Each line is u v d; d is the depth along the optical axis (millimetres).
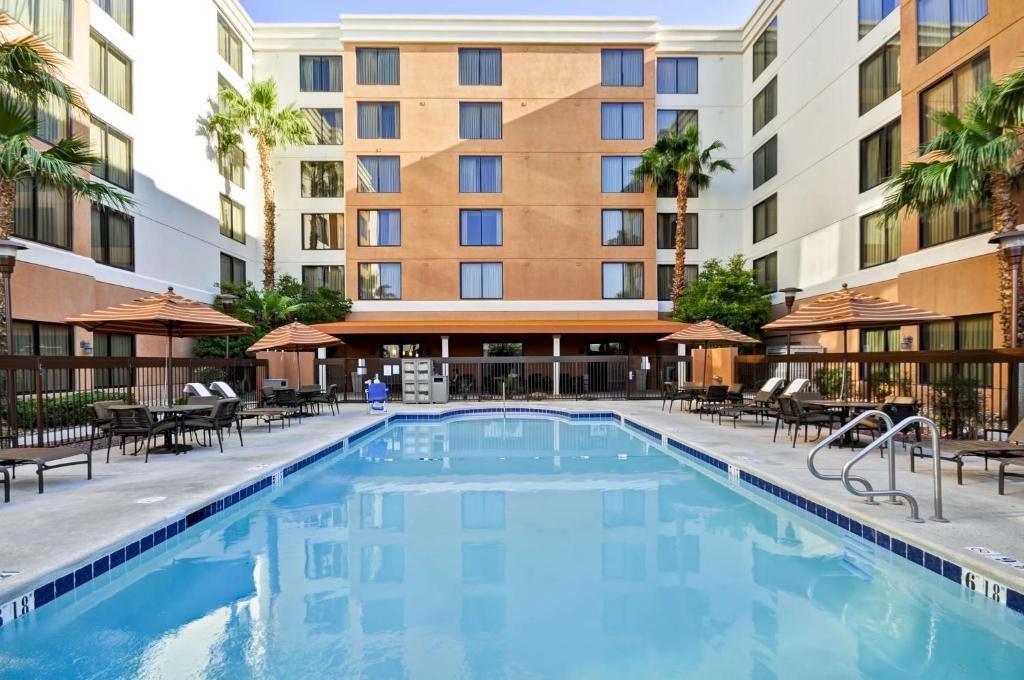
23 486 7094
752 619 4266
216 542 5984
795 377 18922
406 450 12148
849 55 20734
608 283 28422
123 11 19031
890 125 18641
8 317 11031
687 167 26750
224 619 4262
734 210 29688
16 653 3781
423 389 21281
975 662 3639
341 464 10445
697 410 16719
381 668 3594
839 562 5395
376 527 6527
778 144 26000
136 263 19438
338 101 29156
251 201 28344
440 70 28062
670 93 29656
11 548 4746
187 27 22688
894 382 12312
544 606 4488
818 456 9242
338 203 29219
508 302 28031
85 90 16969
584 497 7898
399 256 27922
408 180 27984
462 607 4473
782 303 25531
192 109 22984
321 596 4664
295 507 7402
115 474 7879
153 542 5504
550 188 28266
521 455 11430
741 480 8469
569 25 28250
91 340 17016
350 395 24266
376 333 25141
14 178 12148
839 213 21328
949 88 15680
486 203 28094
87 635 4008
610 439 13680
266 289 26078
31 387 14609
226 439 11586
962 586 4488
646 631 4086
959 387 9961
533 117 28250
